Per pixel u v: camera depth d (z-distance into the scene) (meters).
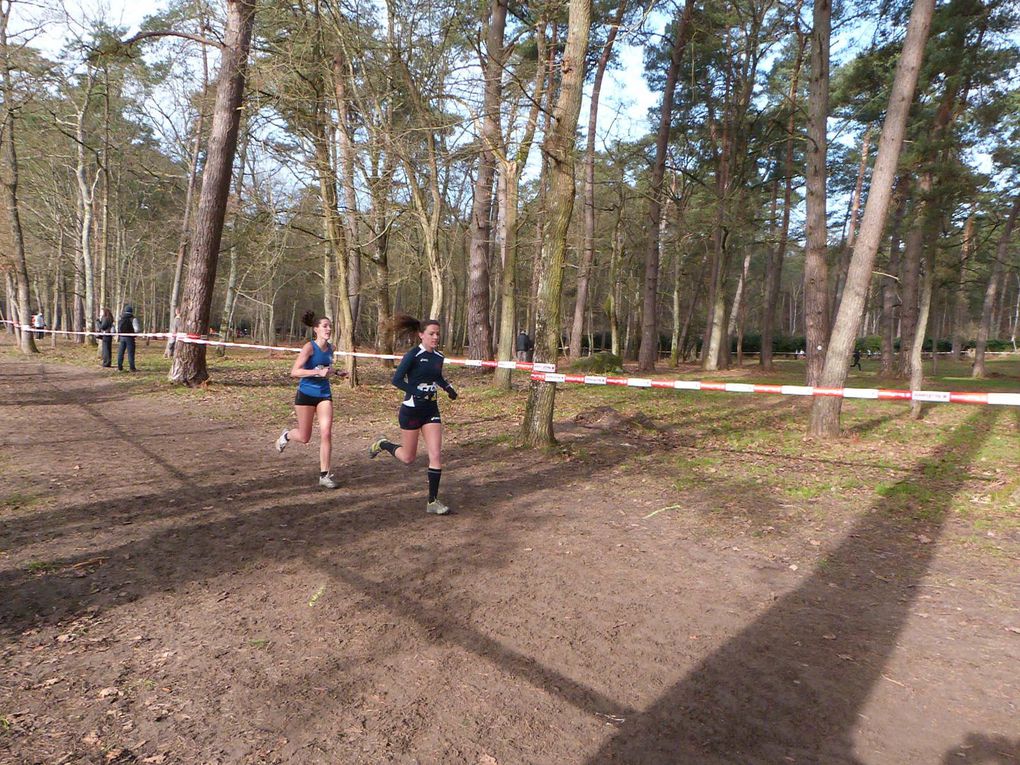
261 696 2.69
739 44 22.61
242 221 16.64
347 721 2.55
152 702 2.60
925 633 3.59
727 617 3.73
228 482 6.23
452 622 3.49
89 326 24.27
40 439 7.85
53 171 25.78
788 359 44.28
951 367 34.19
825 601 4.02
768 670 3.12
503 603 3.78
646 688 2.91
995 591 4.24
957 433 10.82
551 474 7.27
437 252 12.49
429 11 11.64
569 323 44.22
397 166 12.33
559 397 14.79
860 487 7.04
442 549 4.66
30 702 2.54
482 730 2.53
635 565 4.54
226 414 10.36
